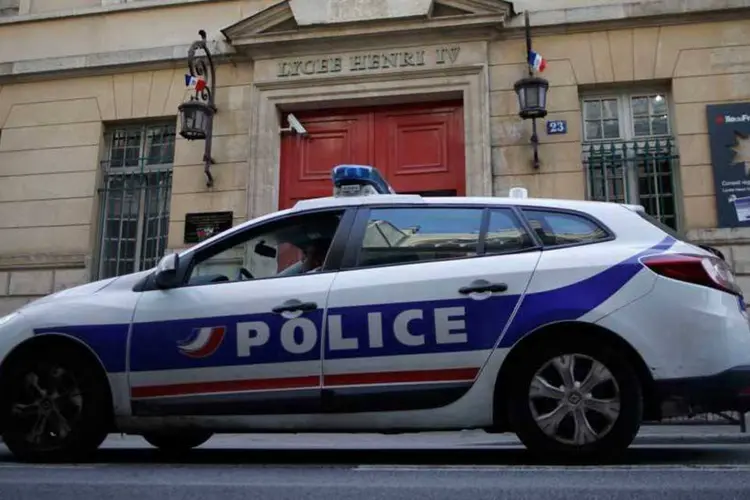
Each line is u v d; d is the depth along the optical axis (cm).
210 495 333
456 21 1005
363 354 432
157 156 1112
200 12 1117
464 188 1006
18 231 1104
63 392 470
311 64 1052
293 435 766
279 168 1059
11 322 483
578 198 953
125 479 384
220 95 1077
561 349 416
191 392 450
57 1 1186
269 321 446
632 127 985
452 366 423
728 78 950
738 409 404
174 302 466
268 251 479
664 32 977
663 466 404
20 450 466
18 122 1141
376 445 641
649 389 410
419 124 1038
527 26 969
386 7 1022
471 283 432
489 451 556
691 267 419
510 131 987
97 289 493
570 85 984
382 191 559
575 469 391
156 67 1109
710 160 932
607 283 418
